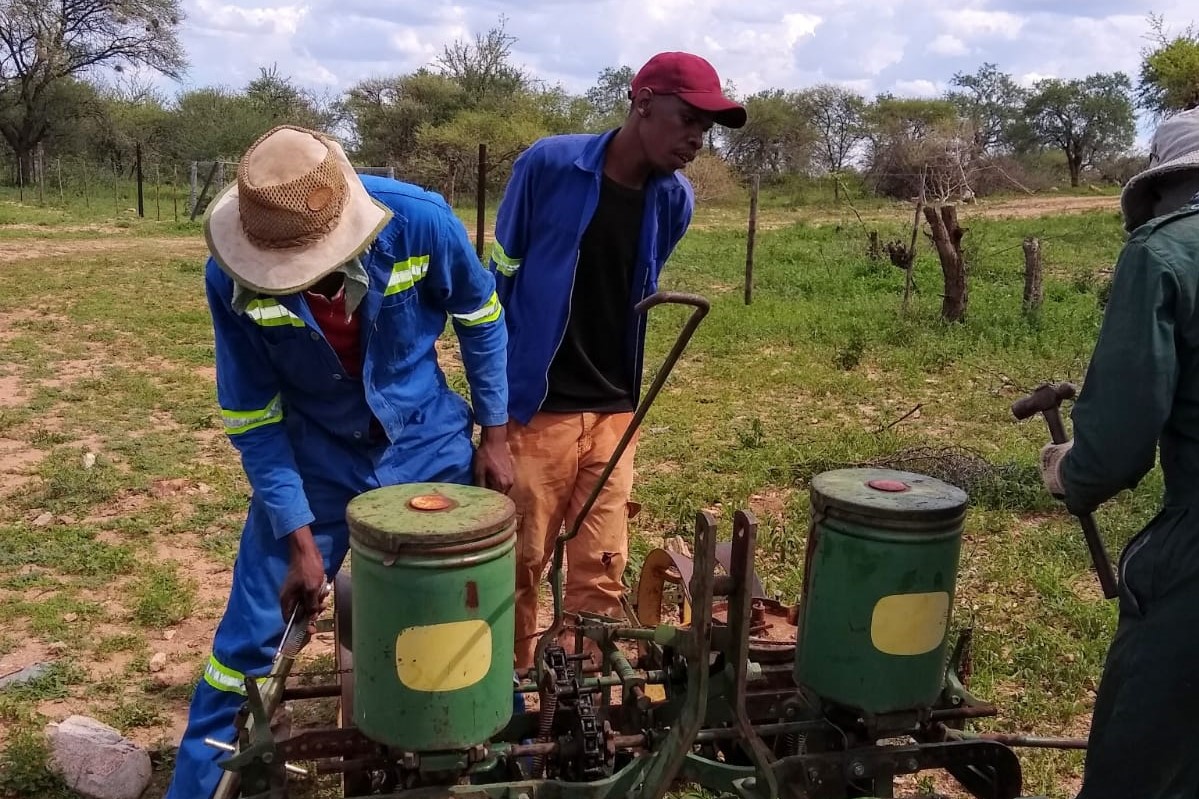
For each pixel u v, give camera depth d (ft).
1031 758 13.46
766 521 21.91
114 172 149.48
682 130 12.33
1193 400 8.33
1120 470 8.25
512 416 13.25
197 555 20.04
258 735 8.96
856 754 9.45
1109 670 8.93
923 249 71.05
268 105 190.60
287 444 10.59
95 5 158.51
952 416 31.17
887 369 37.27
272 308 9.82
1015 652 16.29
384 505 8.66
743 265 69.72
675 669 10.09
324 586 10.50
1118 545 20.77
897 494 9.09
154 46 165.99
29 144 157.58
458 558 8.13
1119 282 8.38
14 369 35.14
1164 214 9.07
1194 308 8.12
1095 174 224.94
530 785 9.01
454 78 172.65
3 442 27.07
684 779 11.02
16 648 16.11
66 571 18.95
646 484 24.36
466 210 127.75
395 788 9.47
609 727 9.63
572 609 14.11
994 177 139.54
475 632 8.32
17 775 12.46
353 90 171.32
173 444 26.89
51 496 22.63
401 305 10.37
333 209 9.37
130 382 33.37
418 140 150.20
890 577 8.84
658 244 13.39
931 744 9.69
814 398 33.60
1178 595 8.38
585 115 179.11
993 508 22.90
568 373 13.28
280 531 10.27
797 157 217.15
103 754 12.51
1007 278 61.36
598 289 13.09
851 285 58.39
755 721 10.27
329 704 15.07
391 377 10.77
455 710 8.39
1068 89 240.53
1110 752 8.81
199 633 16.89
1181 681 8.37
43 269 61.21
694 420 30.32
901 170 126.21
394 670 8.32
